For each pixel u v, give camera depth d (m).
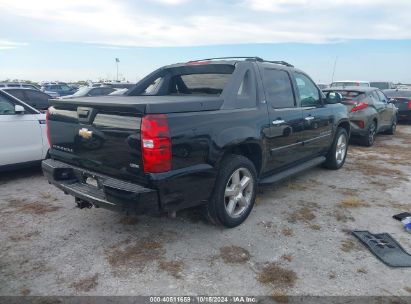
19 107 5.23
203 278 2.88
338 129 6.14
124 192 2.89
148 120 2.79
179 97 4.05
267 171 4.34
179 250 3.31
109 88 15.22
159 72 4.93
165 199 2.96
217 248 3.36
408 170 6.48
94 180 3.36
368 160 7.33
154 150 2.81
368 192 5.10
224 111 3.50
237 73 3.92
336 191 5.11
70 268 3.00
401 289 2.77
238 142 3.57
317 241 3.53
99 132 3.15
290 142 4.62
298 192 5.03
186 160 3.07
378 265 3.11
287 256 3.23
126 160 2.98
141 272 2.95
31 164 5.56
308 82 5.32
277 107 4.35
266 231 3.73
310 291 2.72
